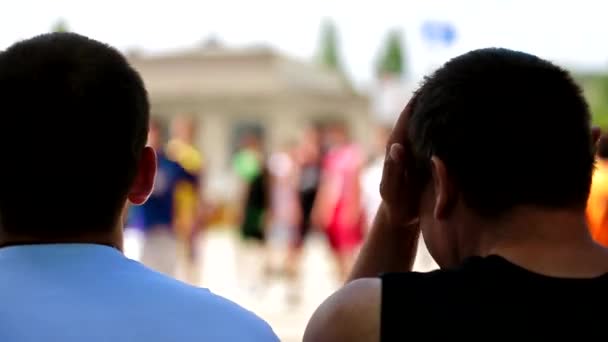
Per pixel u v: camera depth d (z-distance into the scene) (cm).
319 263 2188
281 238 1711
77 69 189
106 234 196
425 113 205
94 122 188
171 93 4059
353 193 1480
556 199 196
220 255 2341
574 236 197
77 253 191
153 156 205
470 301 190
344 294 201
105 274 189
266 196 1630
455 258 211
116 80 192
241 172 1756
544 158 193
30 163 188
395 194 234
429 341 189
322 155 1655
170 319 186
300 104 4297
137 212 1142
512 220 197
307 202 1625
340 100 4459
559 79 199
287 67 4166
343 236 1480
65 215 192
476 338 187
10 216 193
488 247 200
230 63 4084
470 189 199
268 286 1638
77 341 180
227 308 192
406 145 225
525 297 188
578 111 197
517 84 197
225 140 4238
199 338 185
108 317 183
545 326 186
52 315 182
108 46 199
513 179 195
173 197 1150
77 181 190
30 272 187
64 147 187
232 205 3284
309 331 206
